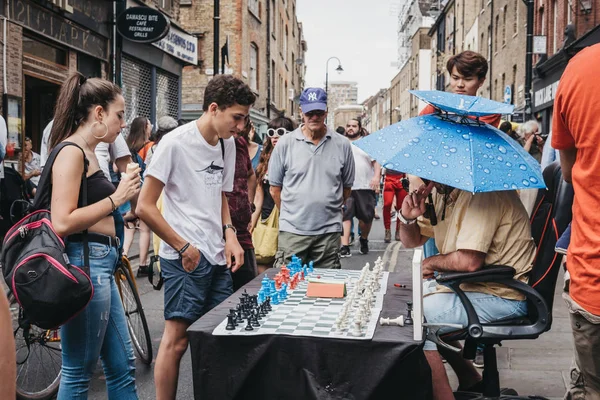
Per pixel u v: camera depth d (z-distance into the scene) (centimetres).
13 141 1027
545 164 607
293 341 283
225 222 424
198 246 385
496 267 336
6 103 1004
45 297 300
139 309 508
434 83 6094
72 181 312
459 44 4897
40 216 318
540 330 336
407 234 380
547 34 2458
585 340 265
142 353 514
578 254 257
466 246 330
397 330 293
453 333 343
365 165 1064
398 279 416
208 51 2459
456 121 342
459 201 344
